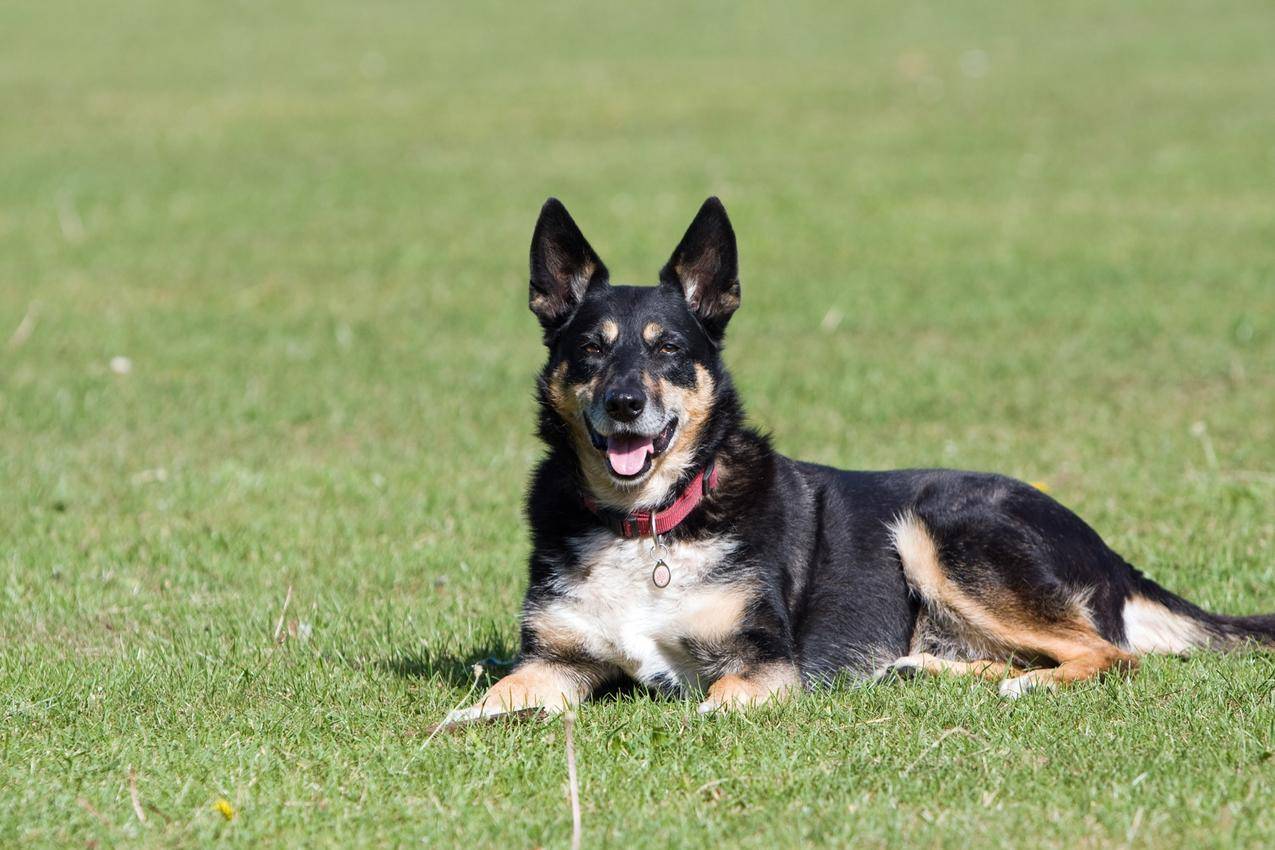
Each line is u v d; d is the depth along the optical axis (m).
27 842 5.90
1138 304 19.19
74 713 7.46
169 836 5.94
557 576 8.02
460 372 17.16
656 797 6.27
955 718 7.09
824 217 25.11
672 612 7.84
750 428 8.46
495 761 6.64
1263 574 9.62
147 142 32.75
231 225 25.62
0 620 9.39
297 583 10.21
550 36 46.53
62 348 18.12
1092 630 8.05
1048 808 5.98
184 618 9.46
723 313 8.49
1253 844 5.59
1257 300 19.09
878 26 46.66
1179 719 6.92
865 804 6.05
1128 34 43.38
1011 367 16.56
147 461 13.64
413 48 44.75
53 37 46.56
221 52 44.28
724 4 51.47
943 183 27.44
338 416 15.20
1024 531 8.21
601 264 8.54
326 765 6.69
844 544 8.37
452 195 27.61
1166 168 27.78
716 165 29.45
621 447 7.72
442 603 9.74
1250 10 46.44
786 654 7.75
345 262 23.09
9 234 24.73
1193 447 13.21
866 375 16.47
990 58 40.56
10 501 12.25
